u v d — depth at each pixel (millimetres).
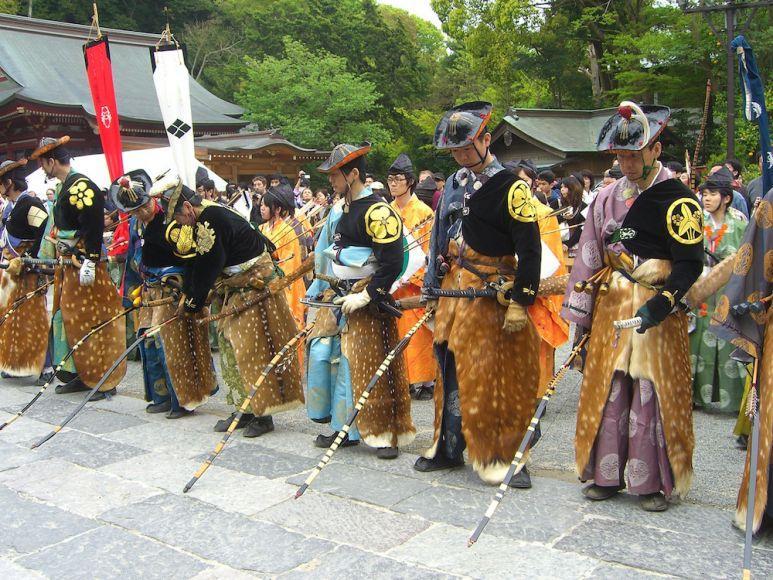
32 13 39188
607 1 25156
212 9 43906
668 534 3590
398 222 4672
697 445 5121
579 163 19766
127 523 3924
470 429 4242
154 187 5074
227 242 5160
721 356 5859
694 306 3854
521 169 7043
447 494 4184
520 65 28453
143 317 5980
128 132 23312
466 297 4230
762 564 3268
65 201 6305
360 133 31469
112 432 5531
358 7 41562
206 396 5961
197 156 20031
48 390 6941
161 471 4684
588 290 3996
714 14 16859
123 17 40906
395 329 4906
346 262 4734
